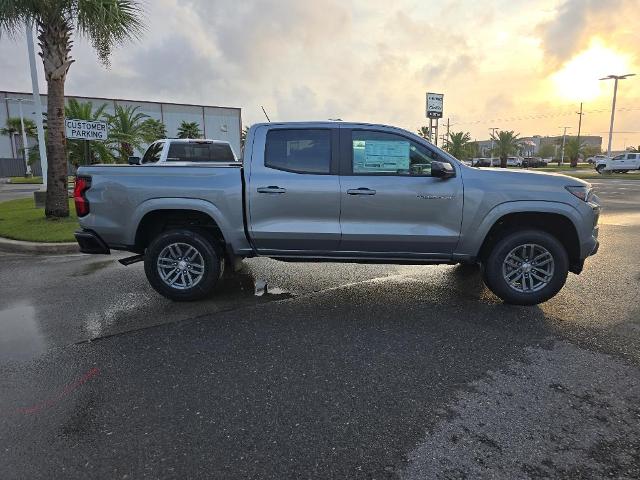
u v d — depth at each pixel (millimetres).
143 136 21891
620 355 3807
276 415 2959
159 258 5125
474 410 3010
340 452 2596
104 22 9695
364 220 4867
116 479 2381
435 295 5438
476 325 4480
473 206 4746
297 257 5094
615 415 2955
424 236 4820
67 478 2391
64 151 10820
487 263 4945
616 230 10094
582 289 5641
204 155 11445
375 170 4891
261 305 5109
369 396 3188
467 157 67188
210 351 3924
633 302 5145
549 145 105125
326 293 5547
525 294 4906
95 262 7352
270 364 3678
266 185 4875
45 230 9438
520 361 3707
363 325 4500
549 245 4773
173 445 2656
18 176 50219
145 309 5000
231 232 5000
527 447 2639
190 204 4941
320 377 3461
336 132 4914
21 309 5031
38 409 3041
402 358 3773
